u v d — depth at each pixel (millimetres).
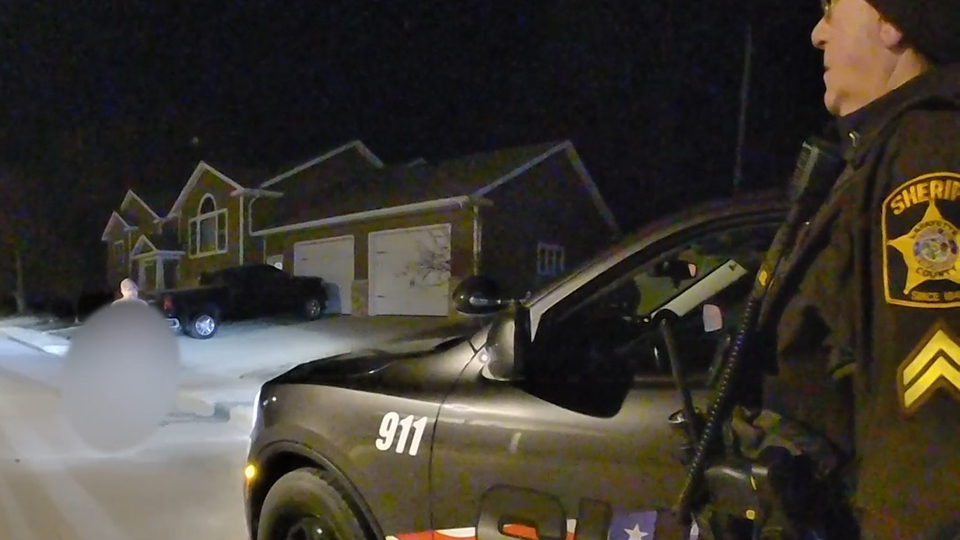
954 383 1039
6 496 6586
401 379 2973
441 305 21625
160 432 9203
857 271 1187
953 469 1030
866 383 1178
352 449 3027
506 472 2473
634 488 2139
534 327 2580
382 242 23328
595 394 2344
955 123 1107
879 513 1098
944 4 1176
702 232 2559
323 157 29531
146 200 36875
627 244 2607
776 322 1451
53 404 10977
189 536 5582
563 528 2293
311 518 3285
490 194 21250
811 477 1373
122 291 12562
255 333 19734
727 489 1492
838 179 1367
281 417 3373
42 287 42844
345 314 24438
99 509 6191
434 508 2723
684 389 1798
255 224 28484
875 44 1296
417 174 24922
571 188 22750
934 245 1077
